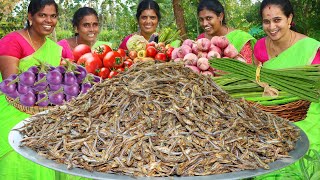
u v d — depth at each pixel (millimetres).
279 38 2904
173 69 2014
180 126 1754
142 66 2062
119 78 2004
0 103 2797
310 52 2846
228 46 2957
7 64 3020
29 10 3096
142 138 1690
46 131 1928
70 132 1854
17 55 3059
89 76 2658
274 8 2850
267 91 2521
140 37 3264
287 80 2553
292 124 2090
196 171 1604
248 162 1655
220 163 1637
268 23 2898
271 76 2555
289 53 2908
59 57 3195
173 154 1649
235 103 1978
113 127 1774
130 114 1807
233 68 2645
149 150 1657
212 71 2848
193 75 2008
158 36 3809
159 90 1873
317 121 2744
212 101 1899
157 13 4211
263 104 2504
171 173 1583
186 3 5930
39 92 2572
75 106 2016
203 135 1728
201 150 1674
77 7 6820
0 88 2562
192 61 2863
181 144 1677
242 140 1764
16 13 7258
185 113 1779
